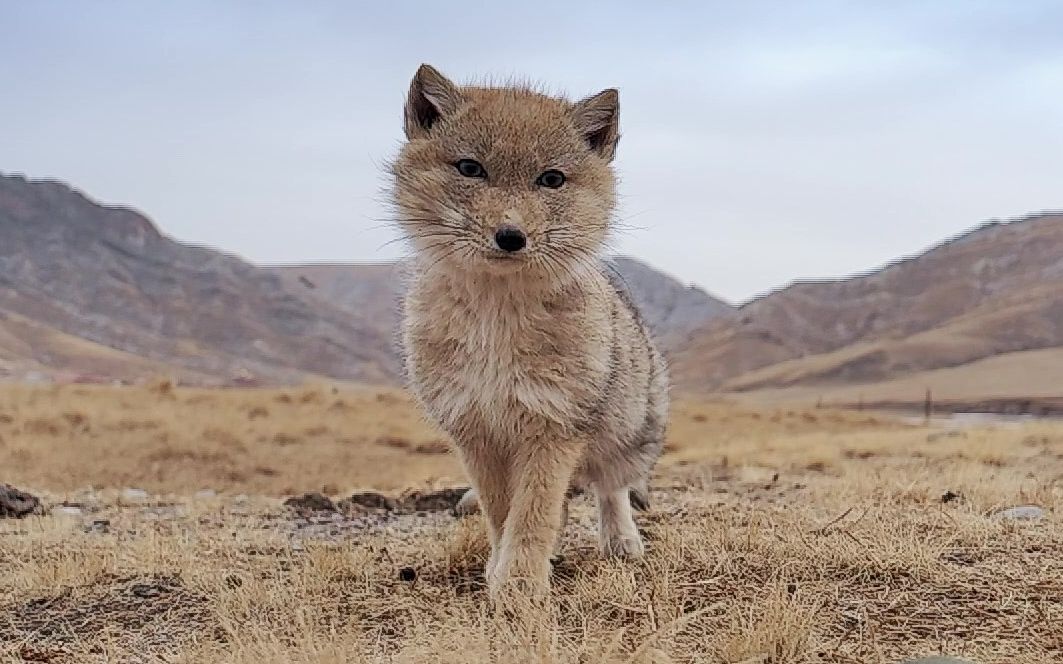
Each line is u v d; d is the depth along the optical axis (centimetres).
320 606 126
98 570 140
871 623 117
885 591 124
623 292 146
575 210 129
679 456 297
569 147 132
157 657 115
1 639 123
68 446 372
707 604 122
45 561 144
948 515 148
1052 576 127
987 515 154
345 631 117
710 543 137
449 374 130
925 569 128
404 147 134
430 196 129
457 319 129
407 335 135
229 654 111
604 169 134
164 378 664
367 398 675
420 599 128
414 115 135
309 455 391
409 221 131
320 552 140
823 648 111
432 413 134
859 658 110
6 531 166
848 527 142
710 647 111
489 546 143
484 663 106
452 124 132
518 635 110
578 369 129
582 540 155
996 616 118
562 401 129
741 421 654
